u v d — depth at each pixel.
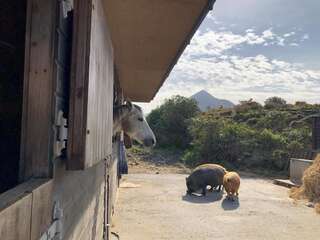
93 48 2.57
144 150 34.41
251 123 42.59
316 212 13.39
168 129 37.56
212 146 30.92
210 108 51.78
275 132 37.28
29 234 1.64
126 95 13.88
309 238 10.05
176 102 38.78
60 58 2.31
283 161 29.09
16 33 2.52
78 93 2.35
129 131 8.62
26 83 2.11
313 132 27.25
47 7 2.14
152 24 4.71
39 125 2.10
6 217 1.33
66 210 2.57
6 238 1.33
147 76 9.26
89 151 2.51
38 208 1.80
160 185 19.03
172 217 11.98
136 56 6.91
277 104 52.56
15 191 1.67
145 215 12.10
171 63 7.50
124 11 4.17
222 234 10.20
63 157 2.43
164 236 9.77
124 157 19.56
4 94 2.49
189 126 35.72
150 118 40.56
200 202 14.79
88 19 2.39
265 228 10.98
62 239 2.41
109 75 4.07
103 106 3.41
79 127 2.35
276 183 21.42
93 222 4.29
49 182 2.04
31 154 2.09
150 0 3.78
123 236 9.57
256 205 14.47
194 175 16.55
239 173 27.56
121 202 14.19
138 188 17.83
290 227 11.18
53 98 2.14
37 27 2.13
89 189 3.88
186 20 4.48
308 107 49.00
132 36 5.40
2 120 2.49
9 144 2.49
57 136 2.23
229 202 14.95
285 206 14.44
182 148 36.53
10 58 2.51
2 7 2.51
